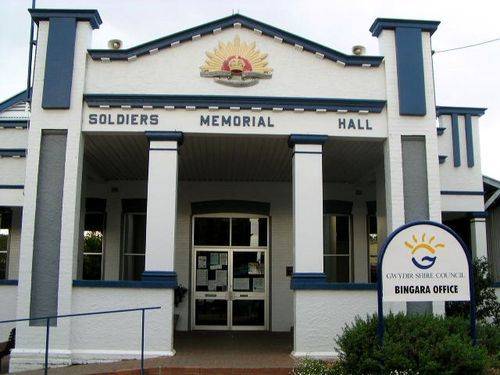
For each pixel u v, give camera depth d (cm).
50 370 999
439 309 1108
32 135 1126
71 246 1091
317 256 1113
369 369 779
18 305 1075
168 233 1102
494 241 1622
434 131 1166
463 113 1518
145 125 1140
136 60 1160
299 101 1154
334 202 1650
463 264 827
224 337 1413
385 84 1180
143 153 1336
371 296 1098
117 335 1069
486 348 860
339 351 902
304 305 1091
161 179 1123
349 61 1177
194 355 1105
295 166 1144
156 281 1081
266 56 1173
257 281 1603
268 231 1620
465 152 1507
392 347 770
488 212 1648
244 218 1634
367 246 1647
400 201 1140
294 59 1177
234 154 1352
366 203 1667
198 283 1591
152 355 1064
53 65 1145
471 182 1492
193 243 1605
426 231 829
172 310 1084
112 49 1150
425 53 1194
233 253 1611
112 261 1596
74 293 1081
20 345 1067
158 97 1140
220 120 1148
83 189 1413
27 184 1111
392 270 817
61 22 1159
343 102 1159
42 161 1124
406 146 1166
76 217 1113
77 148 1122
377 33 1212
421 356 754
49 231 1104
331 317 1088
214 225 1625
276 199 1638
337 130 1159
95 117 1139
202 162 1430
